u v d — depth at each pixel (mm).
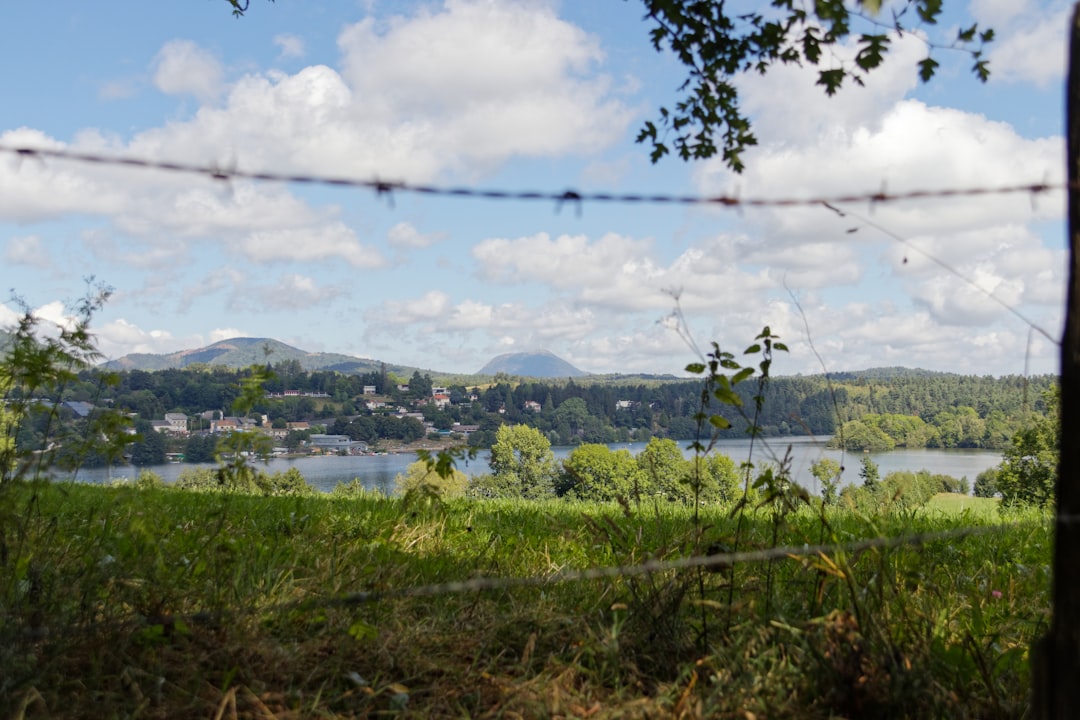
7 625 2939
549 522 6578
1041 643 1975
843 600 3182
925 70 3570
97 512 5223
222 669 2971
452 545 5309
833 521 6160
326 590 3742
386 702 2869
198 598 3492
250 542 4586
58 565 3674
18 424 3420
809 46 3730
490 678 2953
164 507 5137
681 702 2650
